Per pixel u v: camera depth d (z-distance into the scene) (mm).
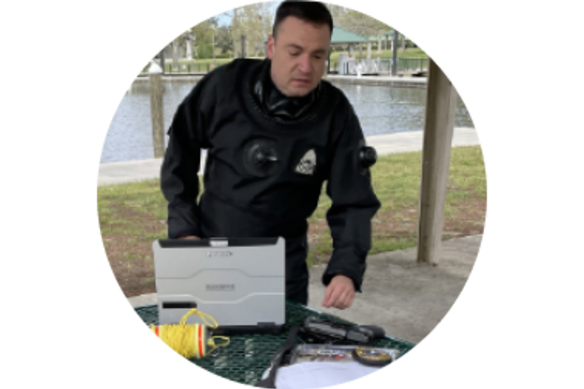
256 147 1940
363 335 1396
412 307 2885
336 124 1959
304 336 1421
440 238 3621
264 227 2039
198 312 1464
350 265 1843
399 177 5672
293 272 2158
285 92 1868
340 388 1176
